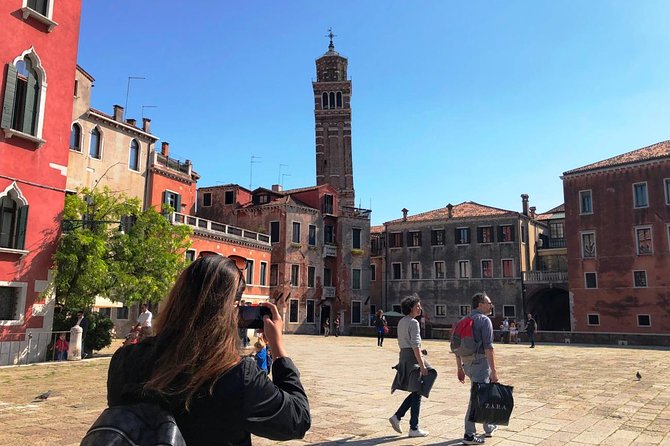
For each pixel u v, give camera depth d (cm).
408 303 750
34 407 945
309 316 4869
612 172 4244
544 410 944
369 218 5406
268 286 4650
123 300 2050
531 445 692
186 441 169
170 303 191
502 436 741
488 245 5059
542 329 5062
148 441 153
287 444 705
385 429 793
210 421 171
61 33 1880
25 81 1758
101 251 1869
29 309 1712
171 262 2136
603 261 4206
